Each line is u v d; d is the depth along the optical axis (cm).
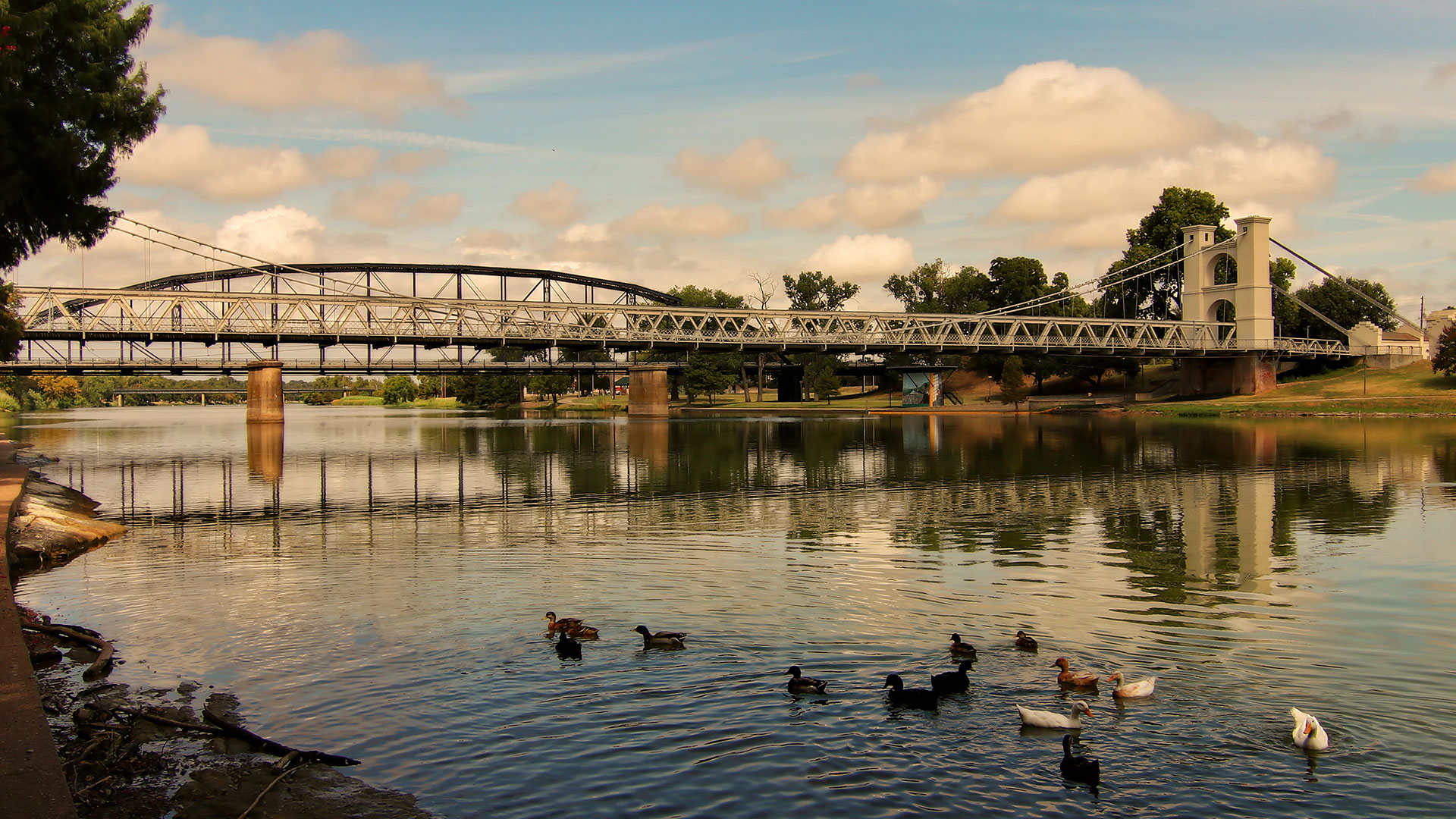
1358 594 2561
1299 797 1388
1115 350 14225
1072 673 1817
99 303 12219
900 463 6712
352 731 1634
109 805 1382
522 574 2883
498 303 12044
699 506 4547
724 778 1454
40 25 2908
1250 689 1798
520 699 1766
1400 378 13925
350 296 11419
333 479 6109
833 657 1988
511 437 10619
